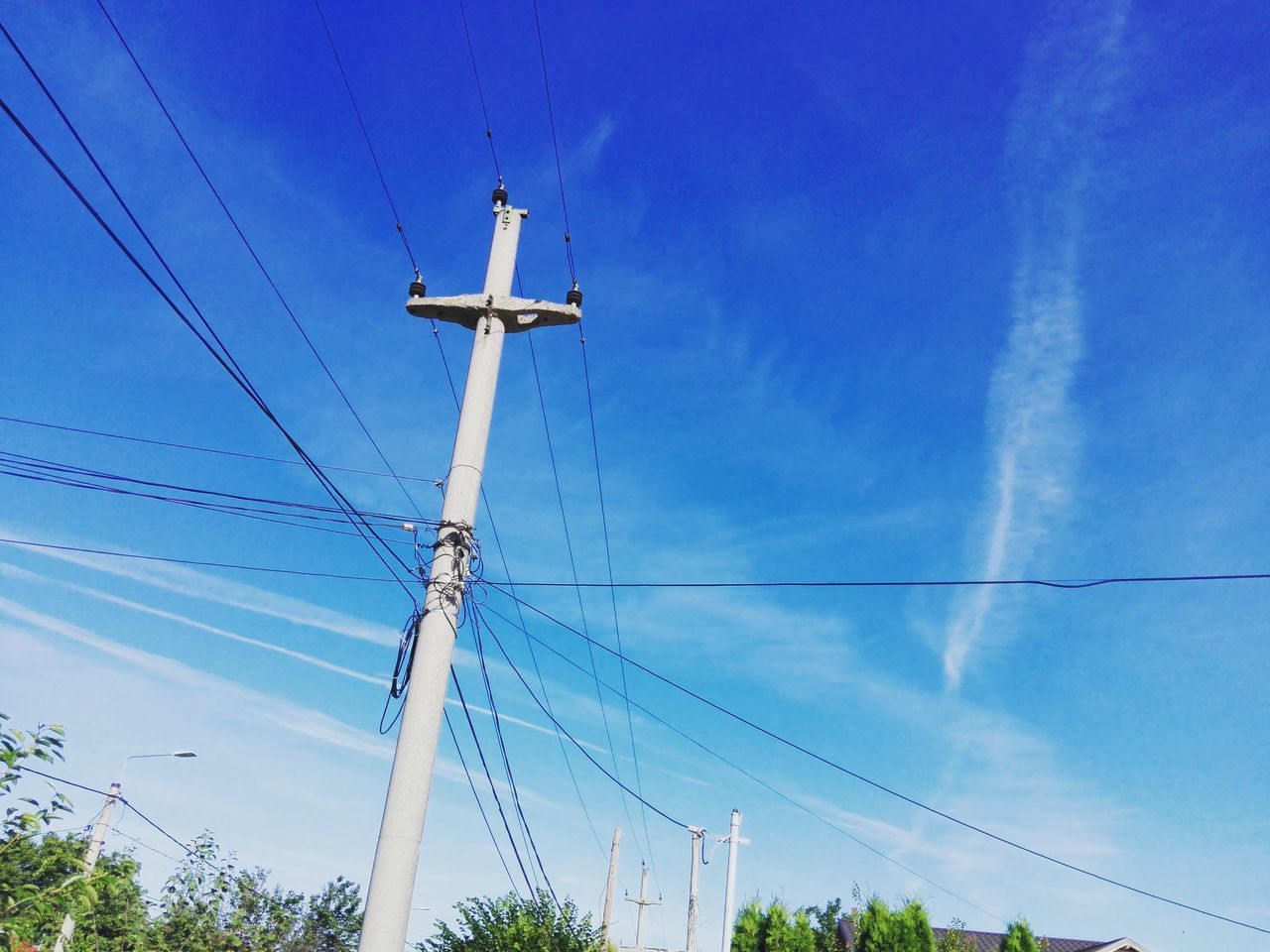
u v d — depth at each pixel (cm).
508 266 1309
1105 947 3025
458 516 1134
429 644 1064
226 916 2425
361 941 940
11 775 848
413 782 999
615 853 3350
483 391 1220
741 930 2802
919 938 2527
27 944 928
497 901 2011
